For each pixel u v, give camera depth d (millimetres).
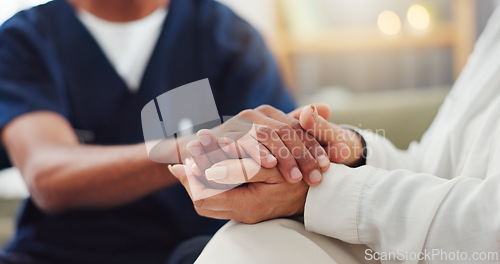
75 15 911
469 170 404
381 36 1819
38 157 745
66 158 732
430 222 328
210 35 979
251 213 390
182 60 953
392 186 358
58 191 705
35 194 741
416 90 1936
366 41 1824
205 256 365
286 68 1865
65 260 774
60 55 894
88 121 889
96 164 688
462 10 1770
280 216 404
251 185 387
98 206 763
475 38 1812
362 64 1940
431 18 1830
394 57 1924
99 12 917
